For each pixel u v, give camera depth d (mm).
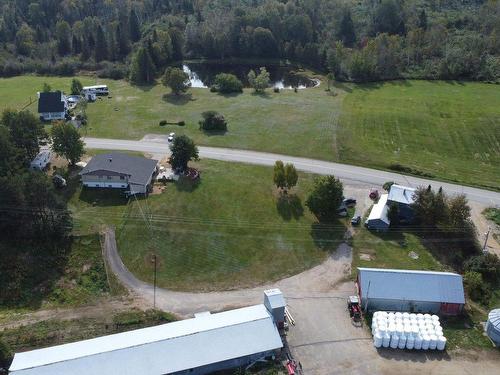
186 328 63000
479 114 134625
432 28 188625
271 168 105312
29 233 83312
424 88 160000
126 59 187000
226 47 198625
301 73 182750
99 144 116250
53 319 69562
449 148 117125
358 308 69500
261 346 61219
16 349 63938
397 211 86875
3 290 74875
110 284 76250
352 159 109500
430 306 69250
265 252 81875
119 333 63844
